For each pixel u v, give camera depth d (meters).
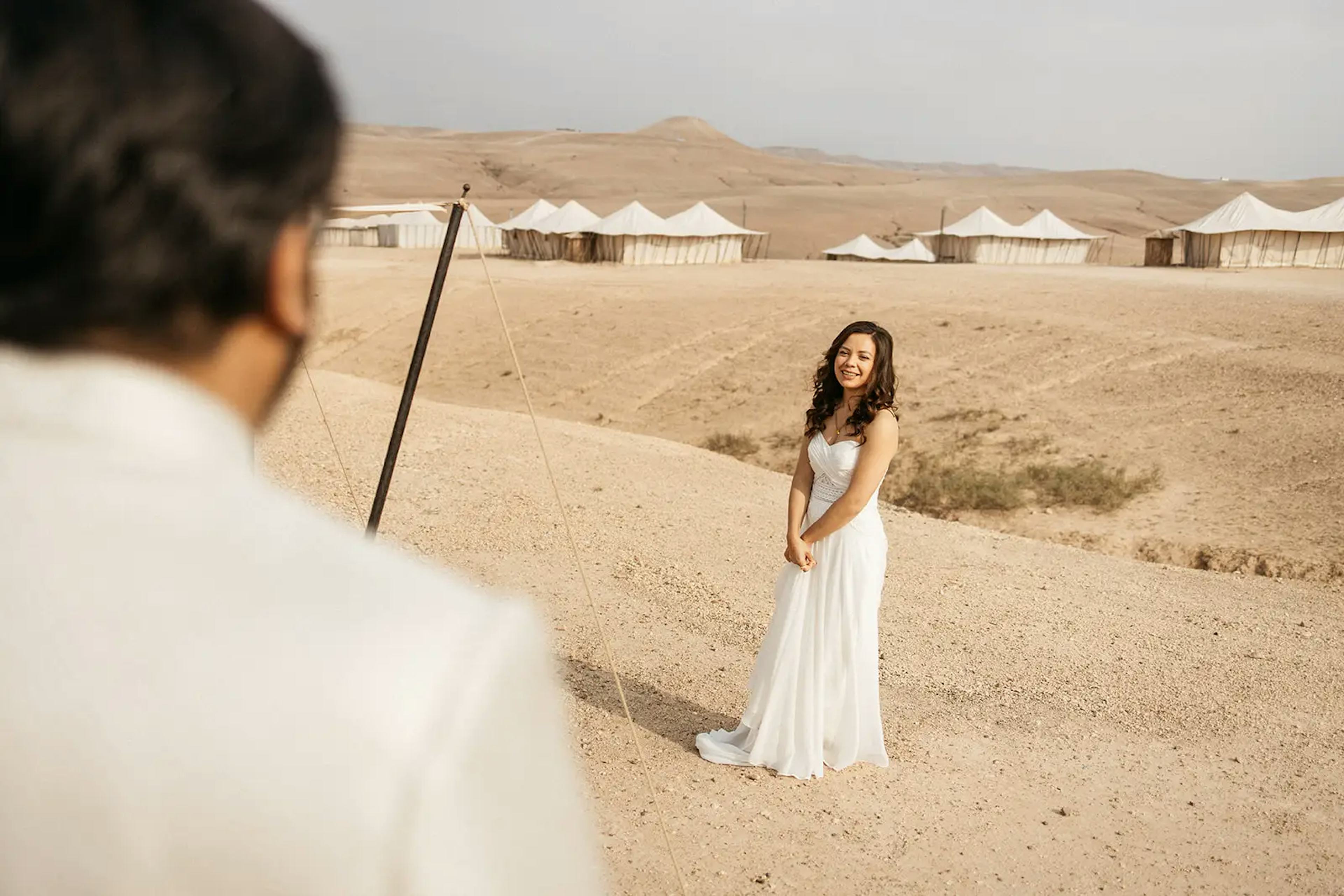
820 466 4.80
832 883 4.11
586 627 6.57
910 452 22.53
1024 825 4.64
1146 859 4.42
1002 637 6.88
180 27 0.51
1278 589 8.28
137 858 0.47
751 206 119.00
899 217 112.56
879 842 4.43
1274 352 25.19
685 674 6.02
